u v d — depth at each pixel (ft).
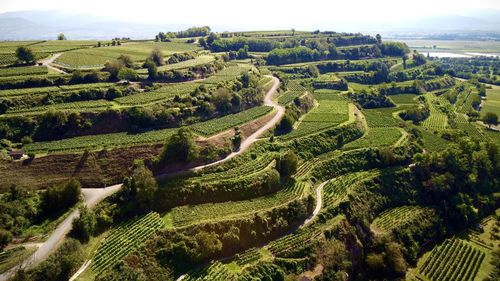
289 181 423.23
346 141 546.67
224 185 379.76
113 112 444.96
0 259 264.52
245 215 354.33
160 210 351.25
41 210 315.58
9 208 295.69
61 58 631.97
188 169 397.60
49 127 412.57
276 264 327.26
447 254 407.23
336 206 406.62
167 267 300.61
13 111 426.51
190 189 367.45
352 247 382.63
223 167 410.52
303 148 496.23
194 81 611.06
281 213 371.15
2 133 389.60
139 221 327.67
